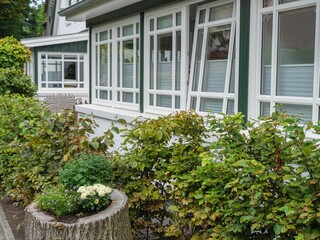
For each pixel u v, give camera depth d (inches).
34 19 1526.8
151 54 285.0
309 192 97.0
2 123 221.9
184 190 128.3
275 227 96.0
